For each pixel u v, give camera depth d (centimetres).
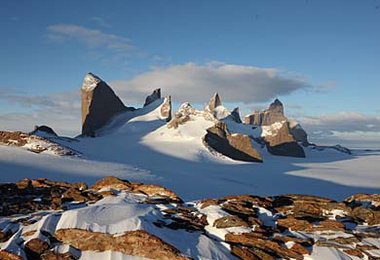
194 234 1764
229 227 1844
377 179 10562
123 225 1669
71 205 2195
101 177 6594
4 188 2655
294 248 1717
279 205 2333
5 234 1706
